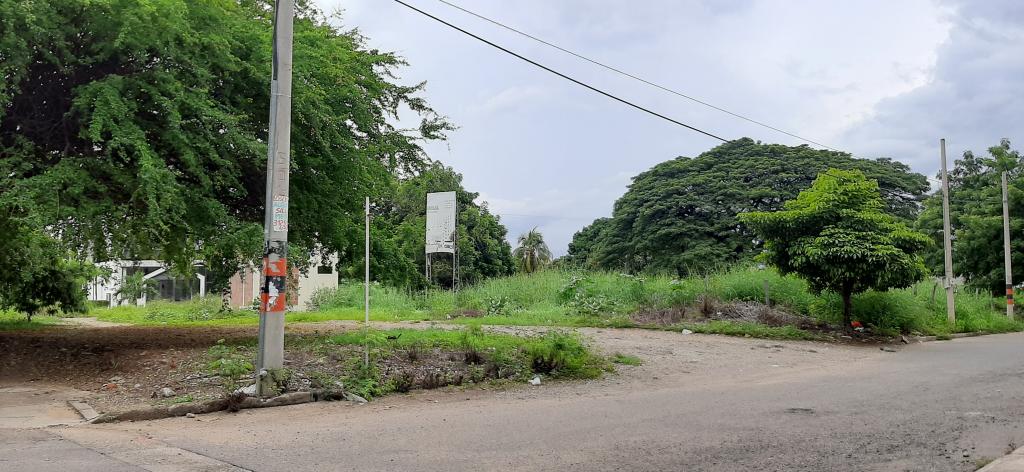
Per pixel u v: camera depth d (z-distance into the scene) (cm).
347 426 805
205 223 1326
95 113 1138
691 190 5703
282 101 1019
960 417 815
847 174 2145
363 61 1648
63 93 1314
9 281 1959
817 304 2269
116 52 1256
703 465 606
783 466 601
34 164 1208
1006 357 1566
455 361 1235
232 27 1382
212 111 1227
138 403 911
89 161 1225
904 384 1112
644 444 690
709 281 2592
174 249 1516
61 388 1059
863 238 1975
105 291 5312
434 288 3356
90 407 900
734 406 914
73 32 1222
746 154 6034
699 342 1784
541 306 2691
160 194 1174
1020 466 576
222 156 1336
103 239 1381
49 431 772
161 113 1269
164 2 1186
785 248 2103
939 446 668
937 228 3850
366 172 1578
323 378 1039
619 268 5988
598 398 1016
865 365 1430
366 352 1098
